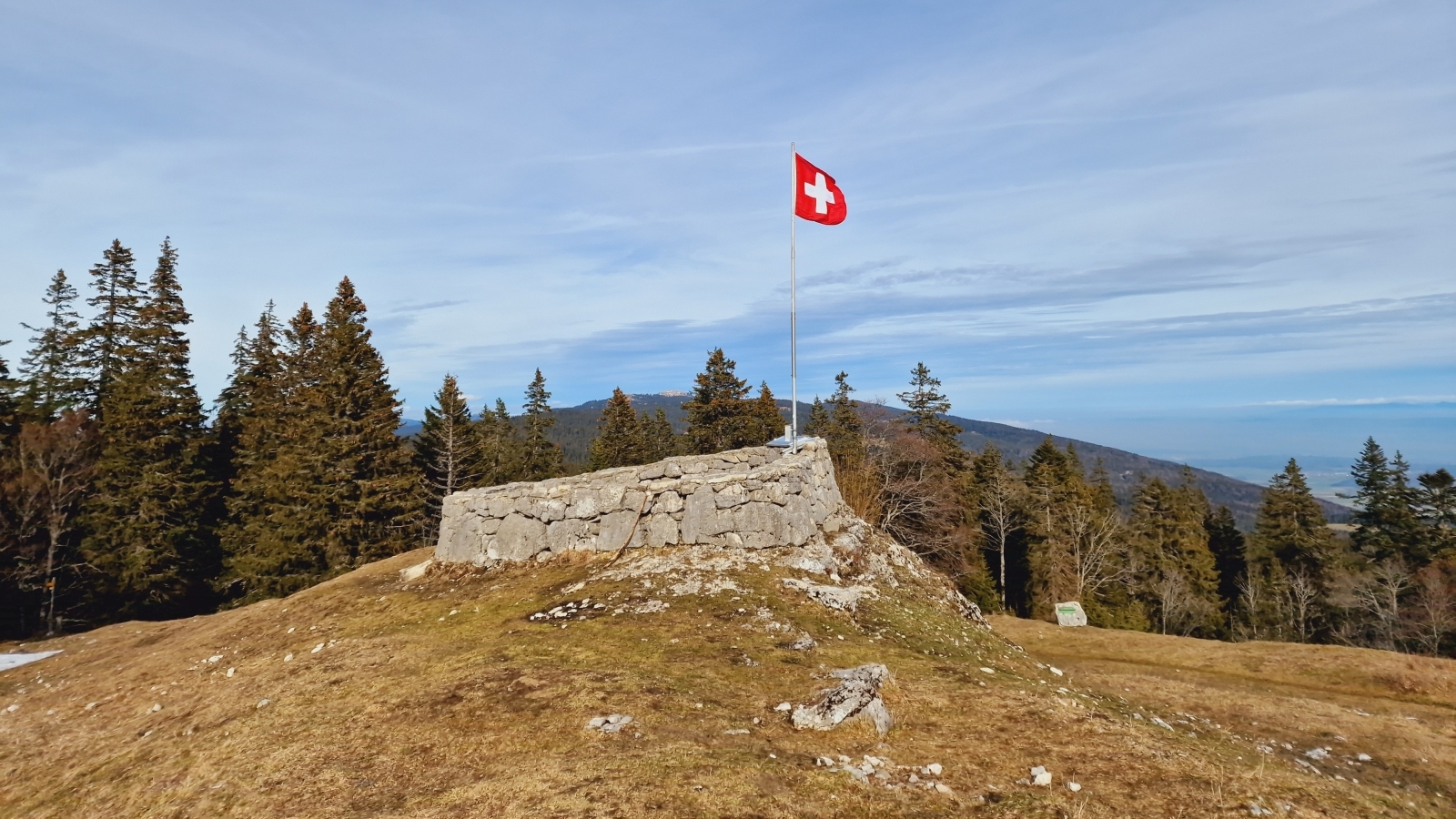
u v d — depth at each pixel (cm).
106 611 3434
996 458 5128
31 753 1207
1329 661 2042
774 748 864
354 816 740
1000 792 760
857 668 1145
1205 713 1487
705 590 1611
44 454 3325
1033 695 1105
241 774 898
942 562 4150
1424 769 1186
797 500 1977
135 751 1103
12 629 3344
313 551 3391
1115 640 2575
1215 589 5212
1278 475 5591
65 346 3856
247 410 4322
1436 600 3947
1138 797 754
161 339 3741
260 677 1391
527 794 739
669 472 2070
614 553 1928
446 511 2202
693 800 710
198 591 3681
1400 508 4834
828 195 2216
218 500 3950
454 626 1573
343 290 3775
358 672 1293
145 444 3381
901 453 4059
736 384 4909
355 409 3572
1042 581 4609
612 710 986
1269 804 752
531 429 5506
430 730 964
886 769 809
